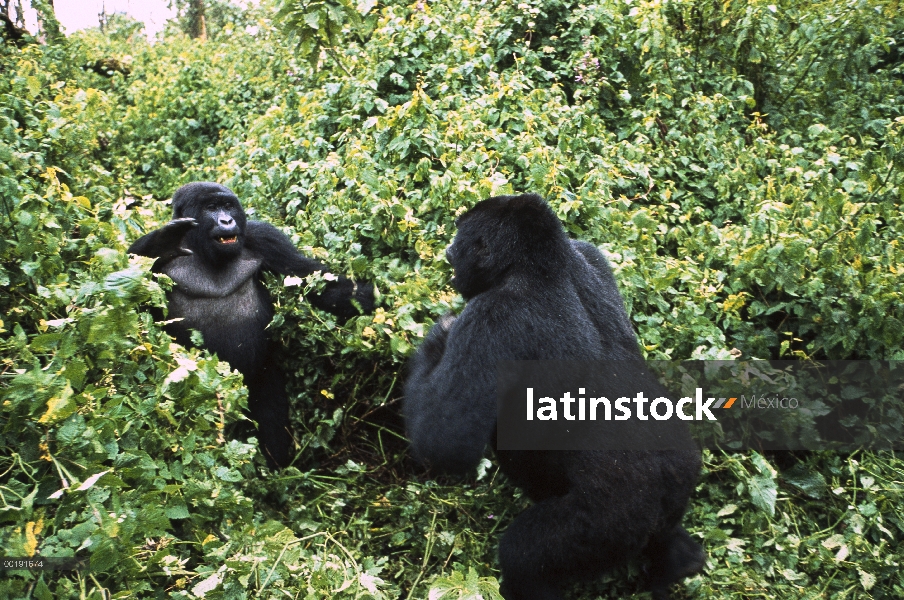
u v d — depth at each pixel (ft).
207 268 17.33
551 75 24.43
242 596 11.04
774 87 26.84
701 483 15.30
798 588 13.70
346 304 17.54
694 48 27.14
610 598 13.99
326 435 17.12
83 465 10.86
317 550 13.37
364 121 22.24
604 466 11.85
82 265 15.62
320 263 17.83
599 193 18.38
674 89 24.88
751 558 14.23
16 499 10.53
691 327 16.34
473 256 13.12
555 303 12.44
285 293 17.51
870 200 19.30
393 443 17.58
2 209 14.66
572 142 20.43
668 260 17.84
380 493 16.38
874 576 13.52
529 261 12.66
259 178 21.48
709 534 14.21
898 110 26.22
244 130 29.19
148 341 13.02
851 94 26.86
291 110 26.05
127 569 10.62
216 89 32.96
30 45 29.30
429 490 15.84
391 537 15.23
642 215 18.03
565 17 26.66
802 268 16.71
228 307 17.31
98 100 23.58
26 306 14.29
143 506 11.05
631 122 23.86
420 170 18.25
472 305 12.55
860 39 26.94
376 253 17.97
